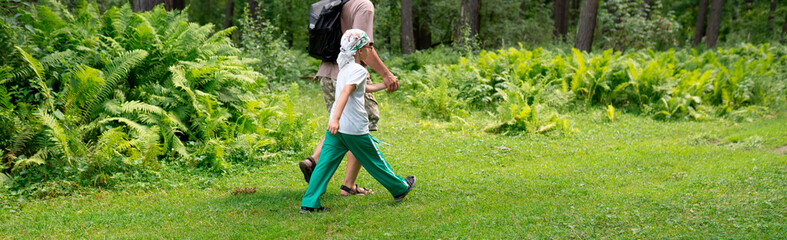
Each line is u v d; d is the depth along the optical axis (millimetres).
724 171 5281
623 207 4098
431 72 11516
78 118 5562
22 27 6180
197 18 29688
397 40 27672
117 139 5172
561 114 9906
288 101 6824
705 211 3932
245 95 7043
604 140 7629
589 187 4930
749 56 16453
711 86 10789
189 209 4262
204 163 5754
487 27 25562
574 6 35656
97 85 5566
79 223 3900
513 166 6055
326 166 4078
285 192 4812
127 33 6867
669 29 19922
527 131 8078
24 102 5500
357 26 4414
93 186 4902
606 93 10859
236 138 6191
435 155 6633
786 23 26344
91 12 7293
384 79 4328
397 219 3922
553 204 4246
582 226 3662
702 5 26797
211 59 7066
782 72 14383
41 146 5074
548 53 12797
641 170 5613
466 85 10953
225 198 4621
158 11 7508
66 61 5844
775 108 10477
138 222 3945
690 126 8820
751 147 6754
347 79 3854
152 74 6504
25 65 5520
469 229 3639
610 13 20234
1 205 4246
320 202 4348
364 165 4195
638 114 10133
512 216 3910
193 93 6270
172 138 5867
